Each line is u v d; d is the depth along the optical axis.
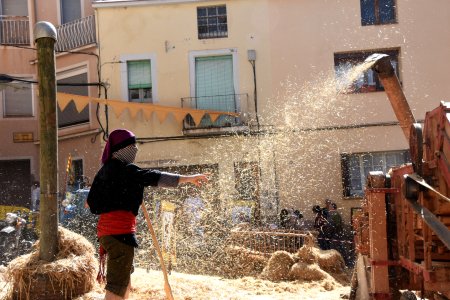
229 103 19.52
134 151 4.59
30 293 6.89
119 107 19.12
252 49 19.48
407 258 5.36
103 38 20.23
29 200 22.67
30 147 22.78
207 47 19.75
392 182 5.80
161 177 4.44
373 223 5.65
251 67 19.45
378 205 5.65
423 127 5.20
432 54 18.80
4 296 6.98
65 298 6.95
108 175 4.44
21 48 22.75
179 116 19.09
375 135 18.48
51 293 6.91
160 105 19.59
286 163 18.61
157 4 19.95
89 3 22.25
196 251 12.79
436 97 18.67
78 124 21.19
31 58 22.81
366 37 19.02
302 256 10.27
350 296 6.83
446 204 4.75
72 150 21.31
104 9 20.22
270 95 19.28
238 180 18.78
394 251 5.76
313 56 19.19
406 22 18.94
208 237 13.27
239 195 18.17
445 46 18.80
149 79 20.14
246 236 12.43
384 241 5.63
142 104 19.12
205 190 16.55
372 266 5.64
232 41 19.62
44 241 7.27
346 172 18.38
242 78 19.45
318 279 9.79
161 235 10.18
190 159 19.30
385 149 18.42
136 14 20.11
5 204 22.48
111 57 20.14
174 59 19.94
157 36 20.02
